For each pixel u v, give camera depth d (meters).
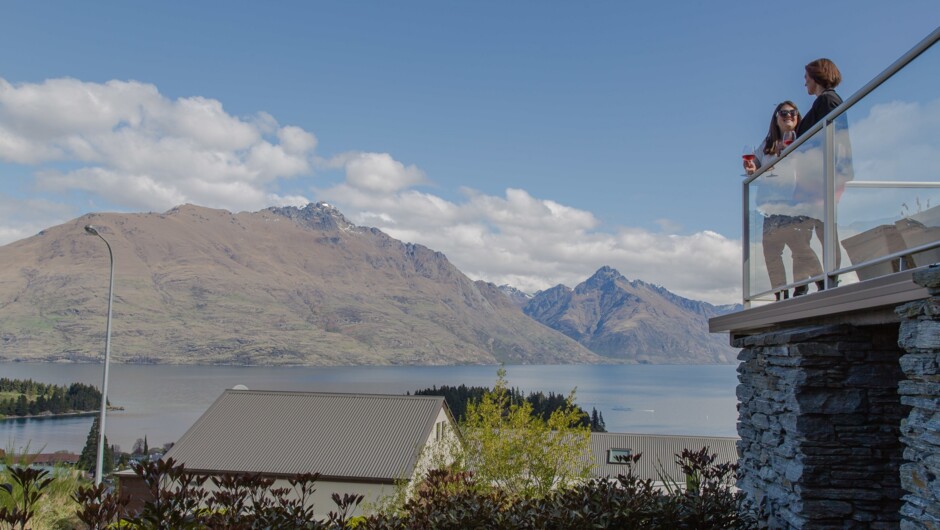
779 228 5.07
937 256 3.19
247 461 30.33
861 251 3.84
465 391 70.62
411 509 6.41
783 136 5.23
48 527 7.09
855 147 3.88
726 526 5.23
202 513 5.00
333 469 29.28
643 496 5.67
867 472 4.16
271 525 4.97
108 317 19.16
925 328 3.02
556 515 5.47
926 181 3.21
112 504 4.27
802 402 4.25
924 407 3.05
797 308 4.46
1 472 7.42
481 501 5.93
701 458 6.01
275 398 35.19
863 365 4.22
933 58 3.12
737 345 6.05
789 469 4.39
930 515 2.98
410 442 31.19
